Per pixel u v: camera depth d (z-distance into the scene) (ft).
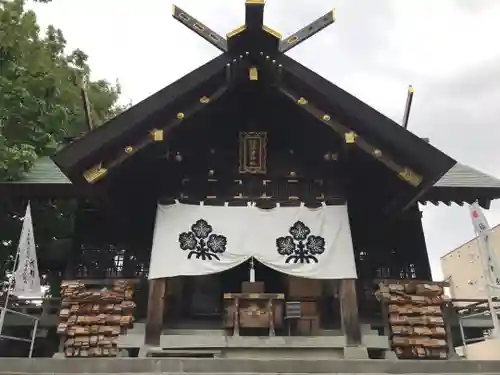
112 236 36.78
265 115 35.99
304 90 32.17
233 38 30.89
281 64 31.24
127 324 30.30
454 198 36.58
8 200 37.06
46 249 48.70
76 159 28.55
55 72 55.72
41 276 50.11
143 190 34.78
